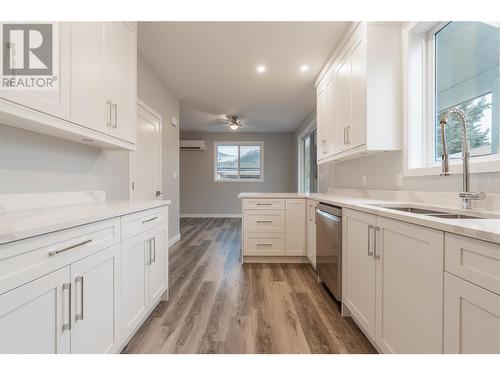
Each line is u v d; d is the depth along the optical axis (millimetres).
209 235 4961
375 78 2139
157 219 2002
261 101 4730
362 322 1629
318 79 3502
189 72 3471
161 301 2197
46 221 976
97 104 1603
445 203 1704
